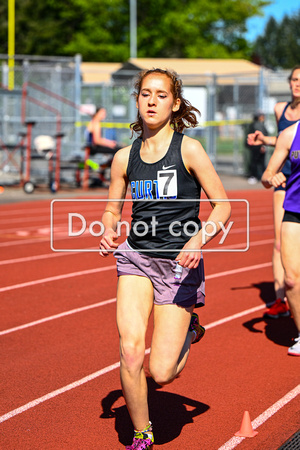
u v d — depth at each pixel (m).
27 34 69.50
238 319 9.91
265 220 21.31
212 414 6.50
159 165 5.52
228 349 8.53
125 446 5.78
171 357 5.38
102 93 36.16
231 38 80.19
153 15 74.19
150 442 5.50
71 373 7.60
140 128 6.04
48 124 33.72
